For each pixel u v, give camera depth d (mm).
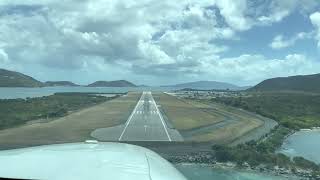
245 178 60094
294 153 83375
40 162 5215
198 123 107562
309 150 87562
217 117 128375
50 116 112625
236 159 68062
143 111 134875
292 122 137125
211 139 81625
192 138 79812
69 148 6336
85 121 101312
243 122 121000
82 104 168625
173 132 85812
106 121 101500
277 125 127000
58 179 4477
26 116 108875
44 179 4465
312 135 115812
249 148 78062
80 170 4832
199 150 70875
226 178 58750
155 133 82500
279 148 89938
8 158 5426
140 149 6699
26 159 5363
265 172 64500
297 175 64312
